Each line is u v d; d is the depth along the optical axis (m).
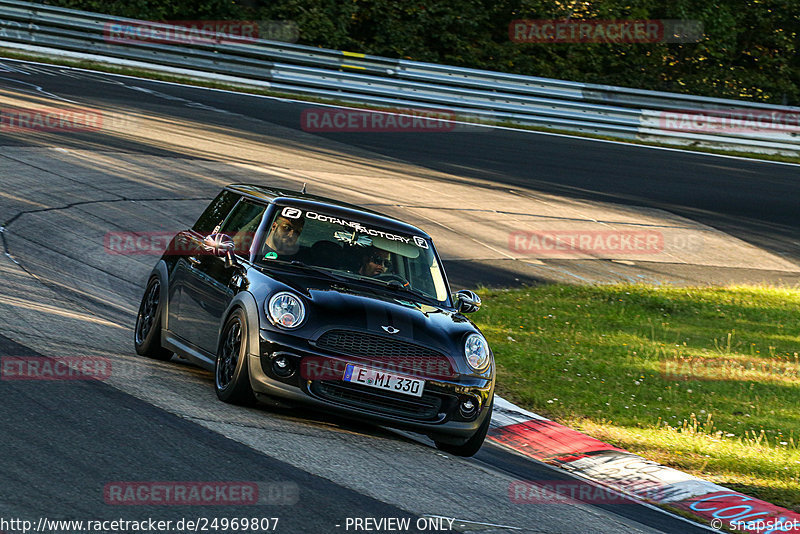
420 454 23.30
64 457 17.05
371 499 18.19
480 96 100.12
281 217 26.55
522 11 128.88
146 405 21.64
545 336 45.22
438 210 67.25
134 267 43.59
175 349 27.28
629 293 57.12
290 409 24.77
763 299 60.03
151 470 17.22
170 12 114.50
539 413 32.78
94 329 30.27
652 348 45.78
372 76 99.06
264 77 98.19
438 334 23.97
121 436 18.83
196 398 23.58
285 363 22.62
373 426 25.73
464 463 23.72
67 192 52.41
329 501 17.44
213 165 66.25
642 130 102.69
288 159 72.56
